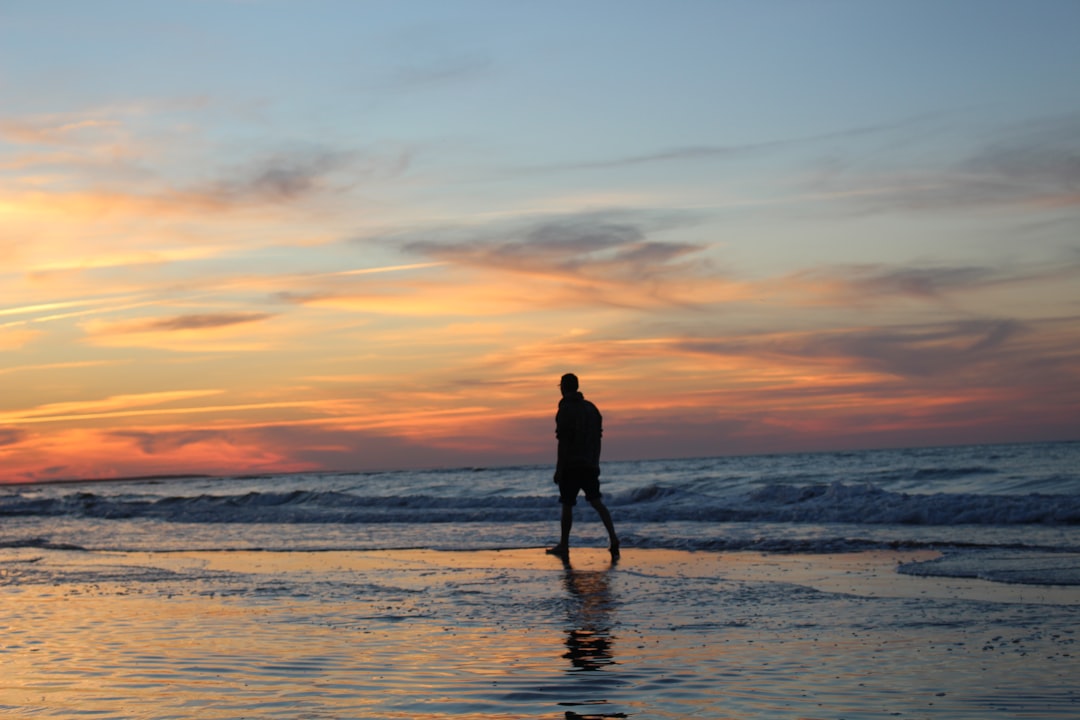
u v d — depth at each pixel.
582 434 10.43
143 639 5.44
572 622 5.89
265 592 7.60
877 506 13.21
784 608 6.20
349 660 4.75
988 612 5.73
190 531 15.05
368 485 38.81
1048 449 50.84
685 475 33.25
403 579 8.37
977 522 12.26
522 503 18.91
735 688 3.98
